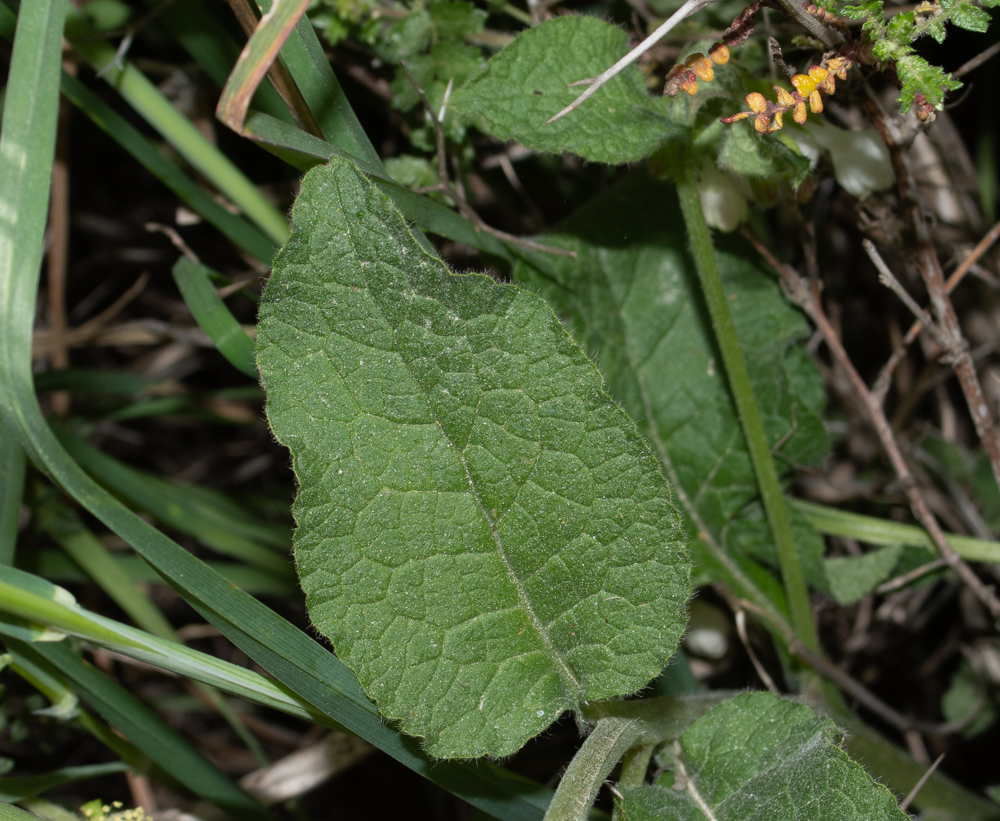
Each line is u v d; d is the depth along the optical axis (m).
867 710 0.62
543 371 0.46
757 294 0.56
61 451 0.50
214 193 0.60
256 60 0.46
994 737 0.62
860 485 0.61
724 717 0.48
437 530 0.46
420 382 0.46
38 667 0.52
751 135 0.49
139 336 0.70
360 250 0.45
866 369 0.67
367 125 0.60
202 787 0.53
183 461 0.78
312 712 0.49
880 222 0.54
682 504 0.56
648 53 0.56
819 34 0.48
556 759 0.62
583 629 0.47
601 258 0.56
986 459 0.62
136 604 0.59
